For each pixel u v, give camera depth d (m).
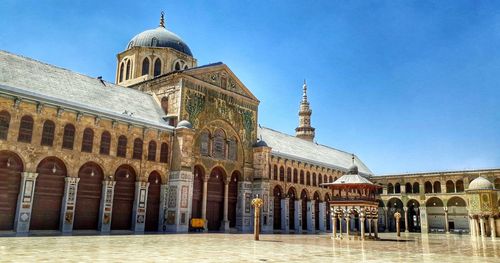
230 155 48.81
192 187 41.72
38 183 31.94
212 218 46.16
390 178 75.69
